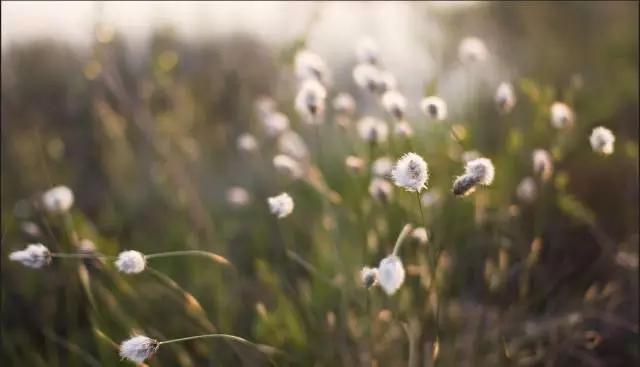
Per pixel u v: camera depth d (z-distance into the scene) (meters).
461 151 0.97
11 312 0.97
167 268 1.00
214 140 1.25
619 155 1.05
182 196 1.05
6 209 1.08
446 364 0.84
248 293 0.97
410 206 0.88
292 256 0.87
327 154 1.12
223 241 1.02
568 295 0.95
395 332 0.84
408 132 0.89
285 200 0.80
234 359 0.87
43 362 0.87
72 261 0.92
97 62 1.12
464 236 0.96
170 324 0.91
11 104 1.28
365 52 0.95
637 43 1.18
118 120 1.20
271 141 1.17
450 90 1.13
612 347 0.90
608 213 1.04
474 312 0.92
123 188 1.20
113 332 0.88
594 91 1.13
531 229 0.99
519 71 1.19
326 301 0.91
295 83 1.20
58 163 1.21
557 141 0.96
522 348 0.89
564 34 1.24
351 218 0.93
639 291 0.93
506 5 1.24
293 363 0.83
